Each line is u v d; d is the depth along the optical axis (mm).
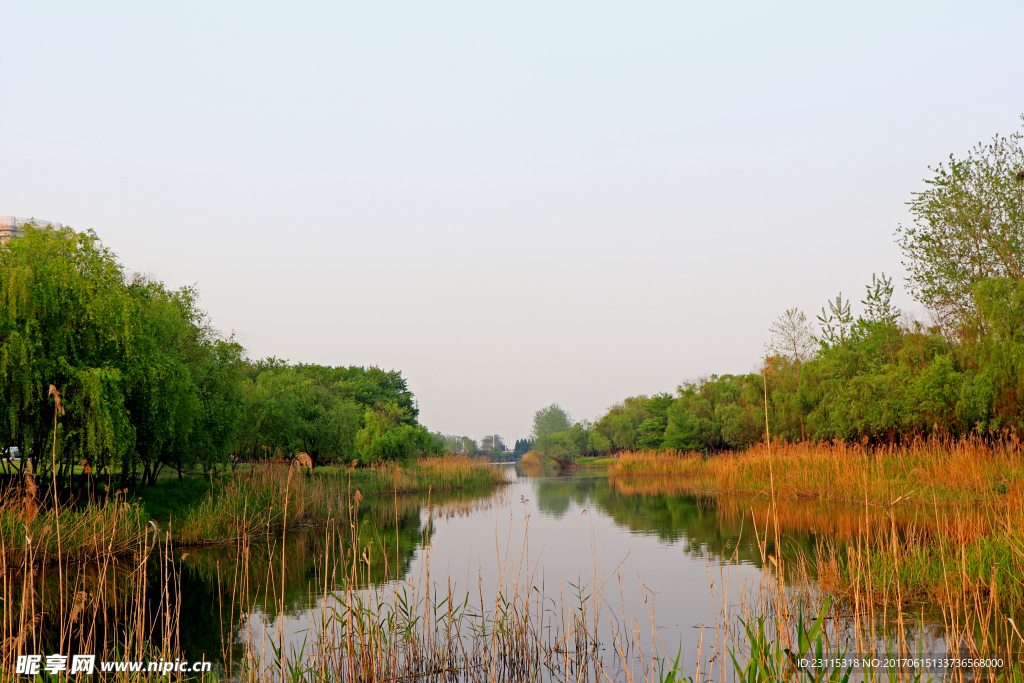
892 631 10008
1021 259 31156
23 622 9148
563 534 22875
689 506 30625
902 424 34156
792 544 18359
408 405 115625
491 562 17797
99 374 21141
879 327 41500
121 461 23312
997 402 28672
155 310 28438
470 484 49219
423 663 9789
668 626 11477
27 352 20500
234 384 34312
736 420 55812
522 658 9727
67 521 16562
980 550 12086
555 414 151625
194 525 21609
